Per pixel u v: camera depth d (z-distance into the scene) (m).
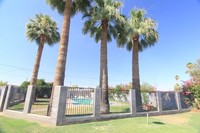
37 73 21.00
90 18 14.83
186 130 8.08
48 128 7.65
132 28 15.48
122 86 25.19
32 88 10.97
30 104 10.60
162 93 16.02
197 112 17.06
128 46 18.27
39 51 21.84
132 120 10.70
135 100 12.85
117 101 13.62
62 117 8.56
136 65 15.33
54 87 9.63
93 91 10.46
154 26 16.41
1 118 9.85
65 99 8.95
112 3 14.08
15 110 11.82
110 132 7.29
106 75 12.69
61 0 13.77
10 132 6.71
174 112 15.88
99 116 10.20
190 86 19.19
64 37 11.32
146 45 17.42
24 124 8.29
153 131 7.76
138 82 14.86
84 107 10.12
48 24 23.31
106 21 13.77
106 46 13.41
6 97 12.63
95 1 14.06
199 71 21.06
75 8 14.23
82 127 8.07
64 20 11.75
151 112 13.73
